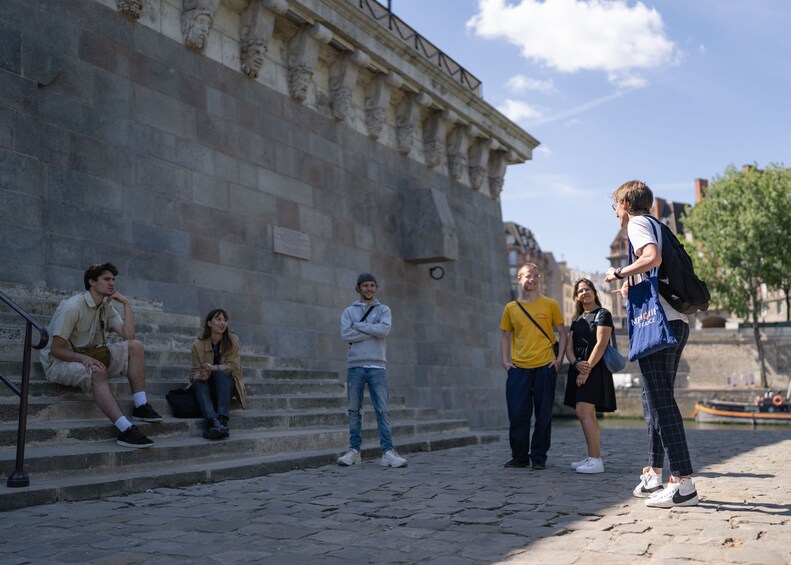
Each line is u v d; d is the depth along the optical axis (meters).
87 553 4.10
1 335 8.46
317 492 6.27
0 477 5.83
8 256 9.70
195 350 8.40
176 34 12.66
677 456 5.33
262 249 13.88
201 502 5.75
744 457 9.19
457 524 4.86
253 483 6.84
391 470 7.93
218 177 13.12
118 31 11.65
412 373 17.94
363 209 16.92
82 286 10.57
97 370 6.93
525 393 8.24
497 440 12.50
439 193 18.50
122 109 11.54
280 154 14.63
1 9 10.04
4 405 6.77
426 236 17.97
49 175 10.35
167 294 11.84
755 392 48.97
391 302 17.52
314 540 4.41
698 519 4.86
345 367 15.61
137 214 11.54
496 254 22.50
